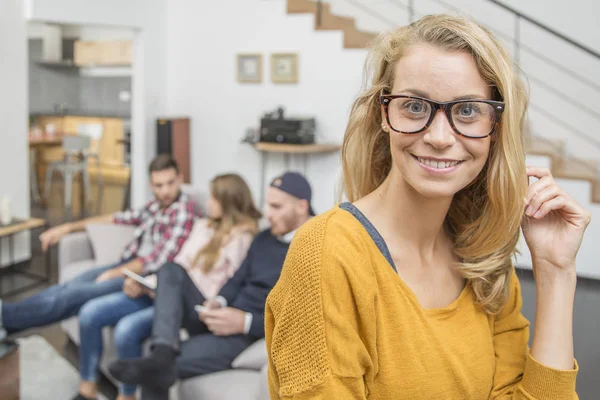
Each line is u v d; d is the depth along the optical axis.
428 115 0.77
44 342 3.92
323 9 6.05
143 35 6.67
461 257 0.91
